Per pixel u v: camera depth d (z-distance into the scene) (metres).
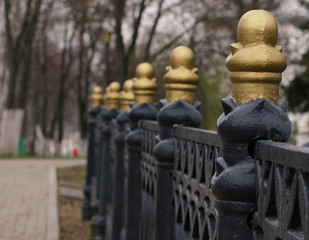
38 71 41.97
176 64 3.33
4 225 8.83
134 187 4.74
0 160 21.92
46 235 8.23
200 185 2.51
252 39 1.88
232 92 1.94
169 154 3.25
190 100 3.32
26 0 28.67
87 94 36.62
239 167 1.84
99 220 7.62
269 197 1.69
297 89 16.06
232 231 1.86
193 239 2.68
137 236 4.73
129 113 4.78
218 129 1.90
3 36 35.38
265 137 1.85
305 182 1.44
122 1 20.03
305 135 19.02
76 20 30.02
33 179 14.84
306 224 1.41
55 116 38.25
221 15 20.92
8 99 28.41
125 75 19.91
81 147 35.38
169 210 3.35
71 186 14.12
